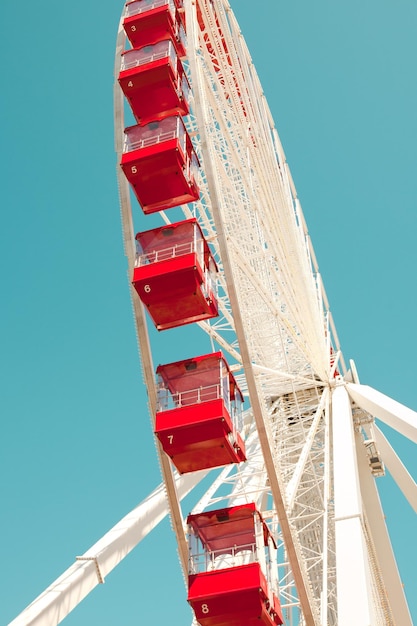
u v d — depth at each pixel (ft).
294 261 90.38
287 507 57.62
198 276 63.52
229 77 79.66
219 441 60.34
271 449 57.16
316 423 93.20
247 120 82.79
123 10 79.36
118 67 74.74
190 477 78.38
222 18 82.84
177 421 60.34
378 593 82.79
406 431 89.45
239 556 59.93
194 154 73.26
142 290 64.08
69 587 52.44
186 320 67.00
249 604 56.29
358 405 106.83
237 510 62.03
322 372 104.78
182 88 75.66
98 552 56.49
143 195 70.13
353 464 80.18
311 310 99.25
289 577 71.15
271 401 109.50
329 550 79.87
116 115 71.97
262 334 96.89
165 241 66.13
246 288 80.94
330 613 85.30
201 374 63.05
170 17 76.95
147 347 63.77
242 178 74.54
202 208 74.38
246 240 80.28
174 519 61.62
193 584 57.62
